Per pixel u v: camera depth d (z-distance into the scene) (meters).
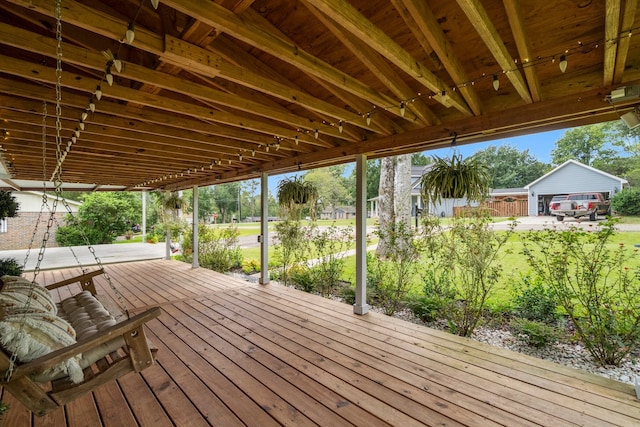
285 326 3.39
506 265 4.70
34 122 2.73
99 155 4.22
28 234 12.22
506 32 1.86
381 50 1.57
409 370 2.43
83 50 1.69
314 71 1.84
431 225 3.47
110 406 2.01
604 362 2.59
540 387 2.18
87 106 2.44
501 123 2.62
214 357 2.68
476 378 2.31
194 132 3.49
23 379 1.35
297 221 5.35
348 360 2.60
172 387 2.22
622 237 3.45
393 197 6.57
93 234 13.19
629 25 1.45
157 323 3.52
